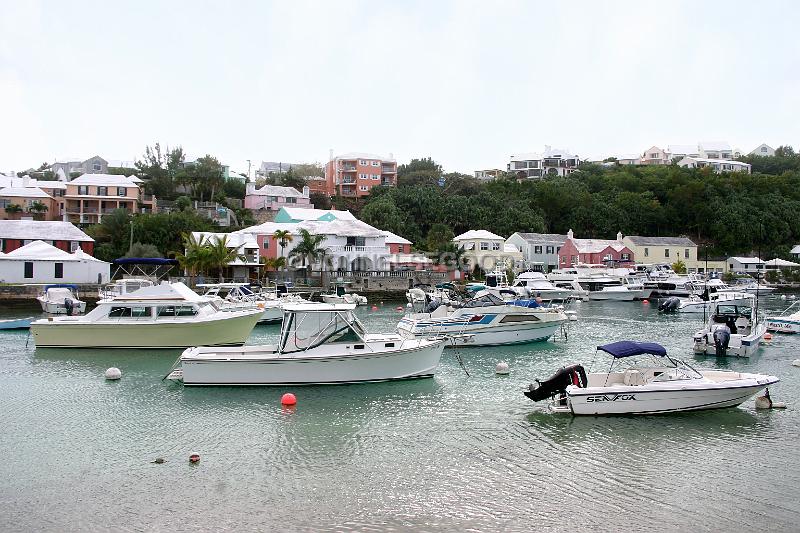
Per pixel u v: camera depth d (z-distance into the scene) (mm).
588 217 131875
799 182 141750
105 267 69875
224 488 17172
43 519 15422
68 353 35812
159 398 26047
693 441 20797
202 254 71375
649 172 159250
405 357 28344
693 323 54938
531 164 195625
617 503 16312
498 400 25984
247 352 28500
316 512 15773
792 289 103062
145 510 15875
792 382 29344
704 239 133375
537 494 16812
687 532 14867
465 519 15430
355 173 141375
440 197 123188
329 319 27656
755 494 16844
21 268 65812
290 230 87875
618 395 23234
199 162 129625
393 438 21219
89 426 22469
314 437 21312
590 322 55938
